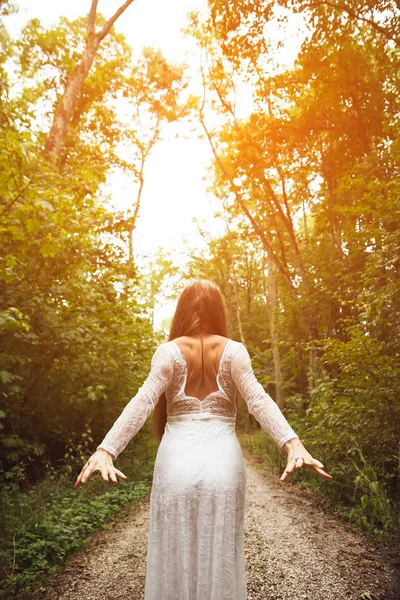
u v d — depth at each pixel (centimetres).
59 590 291
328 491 535
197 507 147
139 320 788
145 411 155
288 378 1992
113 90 1594
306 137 1230
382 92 1037
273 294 1852
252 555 357
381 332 517
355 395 485
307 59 1038
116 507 500
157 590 144
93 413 687
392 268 518
